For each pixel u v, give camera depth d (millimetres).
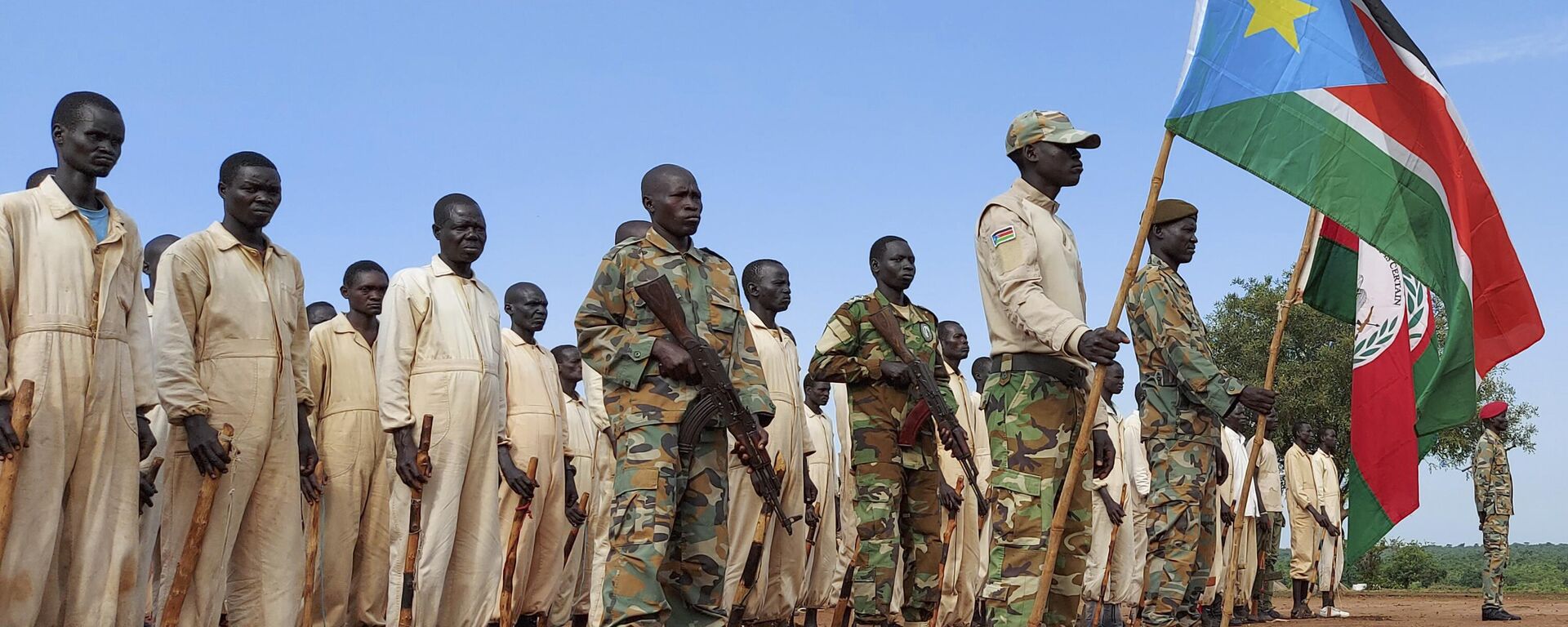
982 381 14250
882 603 8867
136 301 6418
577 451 12273
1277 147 6973
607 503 11875
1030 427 6750
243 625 7156
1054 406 6766
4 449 5555
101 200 6336
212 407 6992
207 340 7066
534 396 10312
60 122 6148
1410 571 33844
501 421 9055
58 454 5848
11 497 5531
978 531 11711
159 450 7680
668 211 6738
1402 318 9227
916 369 8922
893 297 9484
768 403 6910
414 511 8070
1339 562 17984
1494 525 16672
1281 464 26734
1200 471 8852
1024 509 6719
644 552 6082
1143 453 14078
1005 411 6840
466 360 8695
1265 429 8266
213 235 7207
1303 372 26344
